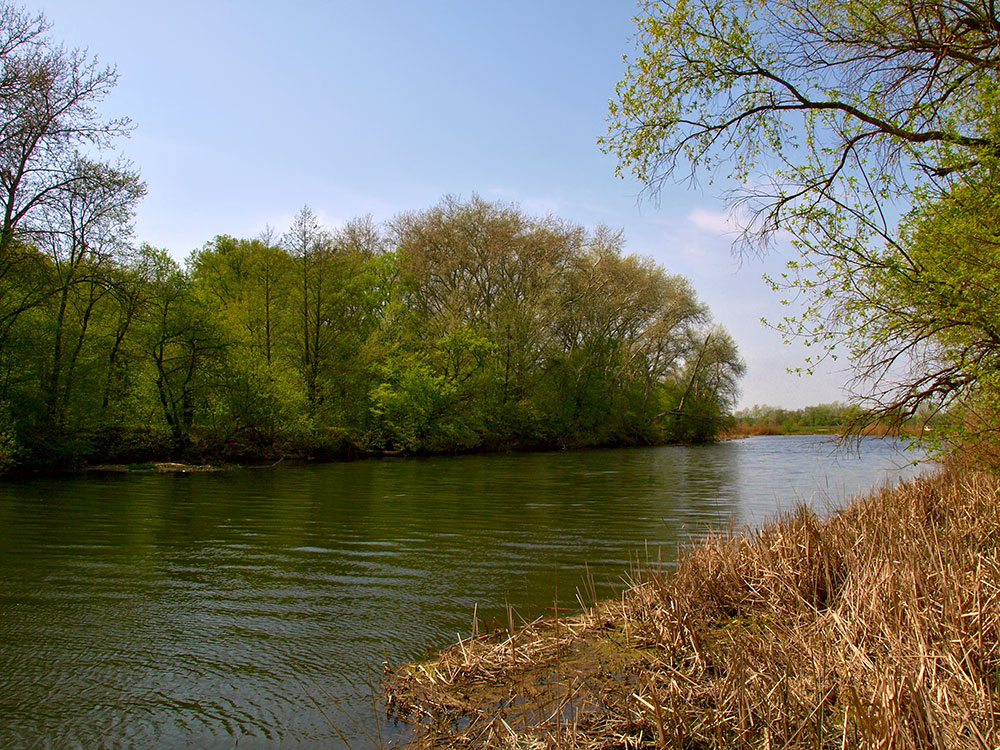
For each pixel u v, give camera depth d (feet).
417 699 15.53
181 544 35.73
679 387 186.80
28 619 22.62
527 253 136.15
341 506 51.08
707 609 19.97
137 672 17.92
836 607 17.60
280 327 110.42
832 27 27.14
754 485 67.21
